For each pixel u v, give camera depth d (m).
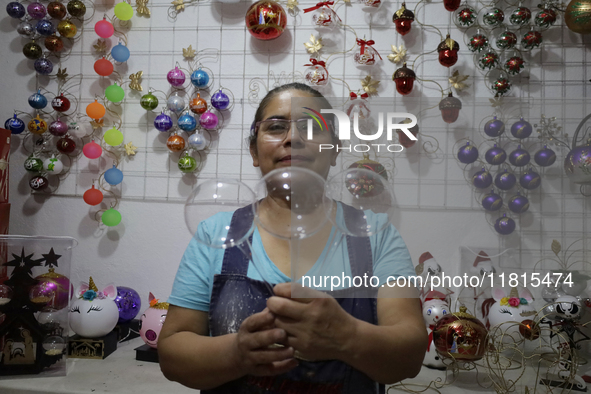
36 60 1.62
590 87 1.47
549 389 0.93
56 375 1.15
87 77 1.67
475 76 1.51
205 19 1.62
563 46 1.48
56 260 1.19
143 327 1.28
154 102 1.53
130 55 1.65
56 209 1.65
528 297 1.04
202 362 0.66
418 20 1.53
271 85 1.58
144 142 1.63
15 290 1.14
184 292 0.77
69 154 1.65
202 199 0.69
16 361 1.14
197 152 1.60
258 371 0.63
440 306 1.18
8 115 1.70
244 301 0.72
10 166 1.67
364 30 1.55
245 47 1.60
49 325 1.16
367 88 1.50
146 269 1.60
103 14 1.67
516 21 1.41
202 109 1.51
